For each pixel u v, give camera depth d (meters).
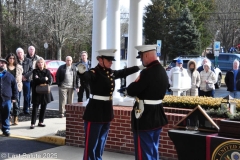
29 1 36.25
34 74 8.45
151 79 4.45
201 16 42.59
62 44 34.94
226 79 10.53
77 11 34.53
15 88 8.08
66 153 6.29
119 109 6.27
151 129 4.49
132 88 4.51
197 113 4.43
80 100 10.27
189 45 37.00
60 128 8.45
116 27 6.98
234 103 5.39
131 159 5.88
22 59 10.12
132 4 6.71
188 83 8.05
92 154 5.10
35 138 7.51
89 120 5.07
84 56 10.30
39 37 36.69
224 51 43.88
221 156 4.02
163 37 39.84
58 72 9.89
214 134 4.21
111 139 6.32
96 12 6.87
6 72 7.81
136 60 6.76
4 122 7.71
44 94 8.48
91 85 5.10
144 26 40.50
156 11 39.81
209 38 43.12
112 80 5.12
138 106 4.55
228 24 43.06
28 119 9.59
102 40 6.90
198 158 4.21
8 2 39.16
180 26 37.16
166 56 40.34
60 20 33.72
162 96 4.60
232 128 4.04
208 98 6.60
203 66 9.79
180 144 4.35
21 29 37.72
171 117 5.72
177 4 40.50
